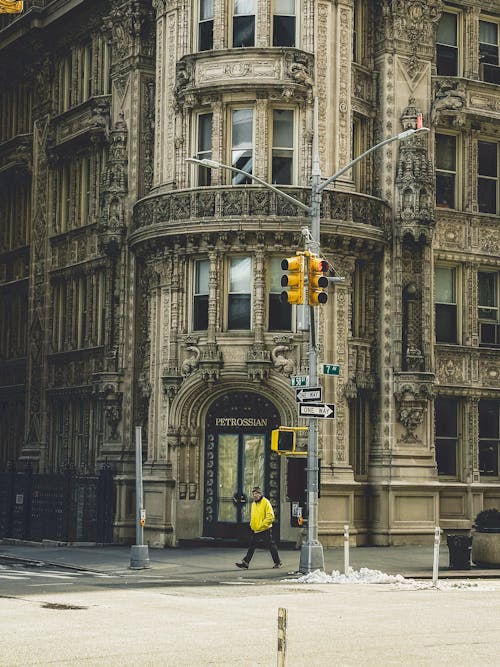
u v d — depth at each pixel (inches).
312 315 1165.7
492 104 1759.4
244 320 1556.3
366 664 586.6
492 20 1804.9
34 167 2076.8
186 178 1609.3
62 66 2020.2
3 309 2206.0
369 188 1646.2
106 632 691.4
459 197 1738.4
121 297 1722.4
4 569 1238.9
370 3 1690.5
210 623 738.2
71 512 1633.9
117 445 1705.2
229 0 1604.3
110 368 1724.9
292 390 1520.7
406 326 1626.5
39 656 599.8
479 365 1720.0
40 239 2047.2
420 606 864.3
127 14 1764.3
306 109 1576.0
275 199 1536.7
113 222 1721.2
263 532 1246.9
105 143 1843.0
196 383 1550.2
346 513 1540.4
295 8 1600.6
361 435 1605.6
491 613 820.0
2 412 2174.0
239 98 1574.8
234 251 1552.7
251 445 1558.8
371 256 1617.9
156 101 1670.8
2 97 2247.8
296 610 823.7
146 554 1250.6
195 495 1568.7
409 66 1681.8
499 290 1763.0
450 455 1697.8
